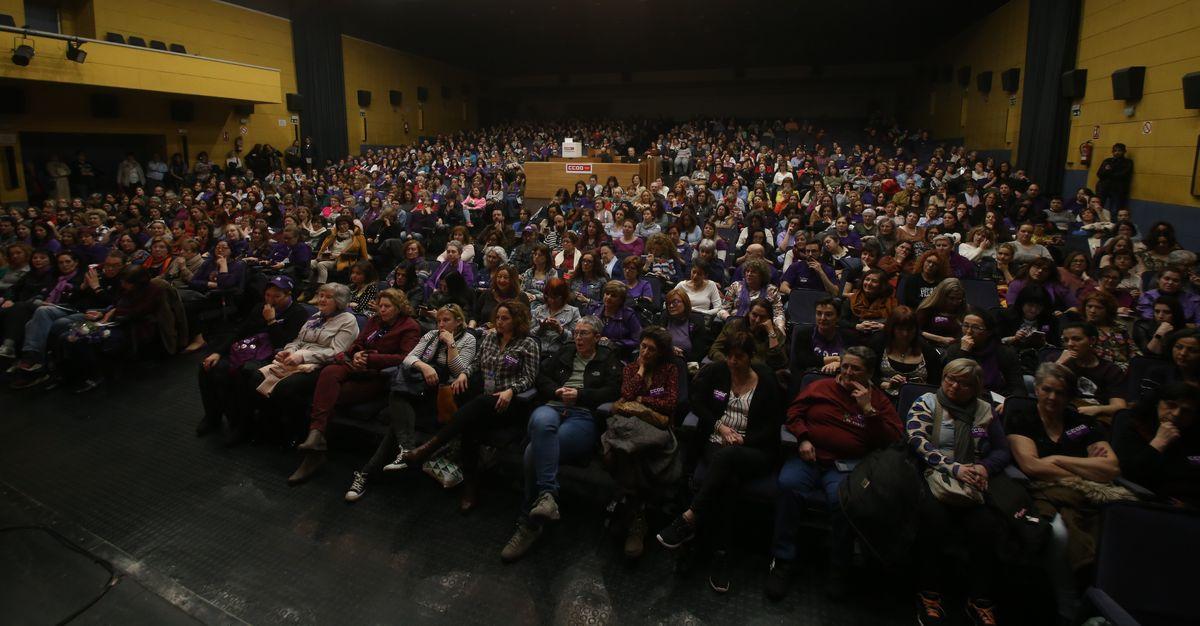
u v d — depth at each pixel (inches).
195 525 126.2
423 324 183.0
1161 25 323.6
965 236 287.4
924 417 109.8
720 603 104.4
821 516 114.5
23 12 474.3
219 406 165.9
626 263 201.0
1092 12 395.9
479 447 133.7
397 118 880.3
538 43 852.6
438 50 896.9
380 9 709.3
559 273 241.6
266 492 138.0
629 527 119.3
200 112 592.7
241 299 251.3
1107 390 132.9
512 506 133.4
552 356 144.1
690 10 684.1
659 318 188.1
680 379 135.4
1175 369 128.2
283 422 155.6
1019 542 98.2
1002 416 117.3
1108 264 210.4
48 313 201.3
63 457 152.9
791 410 119.4
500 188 518.9
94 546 119.5
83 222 313.6
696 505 109.2
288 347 156.1
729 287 207.2
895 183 440.5
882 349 134.6
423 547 119.0
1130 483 102.3
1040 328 166.6
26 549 118.7
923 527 100.4
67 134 502.6
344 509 131.6
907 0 584.7
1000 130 533.0
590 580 109.9
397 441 142.3
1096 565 82.7
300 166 682.2
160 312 211.5
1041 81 444.5
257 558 116.1
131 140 551.2
